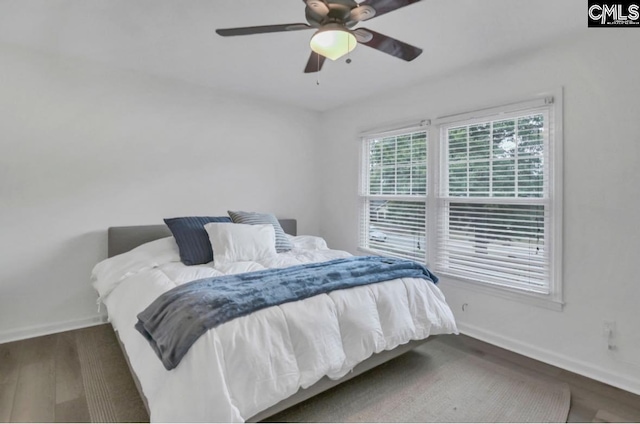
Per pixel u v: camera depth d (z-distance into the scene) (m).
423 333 2.18
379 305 2.03
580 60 2.23
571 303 2.29
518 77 2.54
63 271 2.77
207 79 3.22
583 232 2.23
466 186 2.91
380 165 3.70
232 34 1.68
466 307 2.89
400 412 1.77
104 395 1.91
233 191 3.66
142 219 3.11
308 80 3.21
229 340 1.44
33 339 2.61
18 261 2.60
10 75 2.53
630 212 2.04
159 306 1.69
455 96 2.95
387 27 2.17
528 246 2.51
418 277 2.35
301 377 1.58
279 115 3.99
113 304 2.20
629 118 2.04
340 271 2.13
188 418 1.29
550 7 1.94
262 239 2.82
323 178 4.38
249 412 1.41
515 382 2.09
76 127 2.79
